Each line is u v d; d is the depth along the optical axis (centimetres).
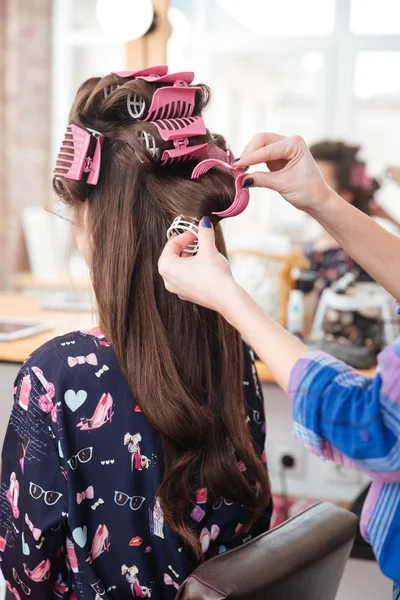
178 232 85
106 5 193
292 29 432
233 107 452
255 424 104
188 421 88
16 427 90
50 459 88
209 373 93
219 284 70
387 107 427
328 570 86
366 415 62
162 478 89
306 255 252
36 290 402
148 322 88
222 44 439
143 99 89
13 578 95
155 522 90
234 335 95
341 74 428
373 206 260
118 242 88
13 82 426
